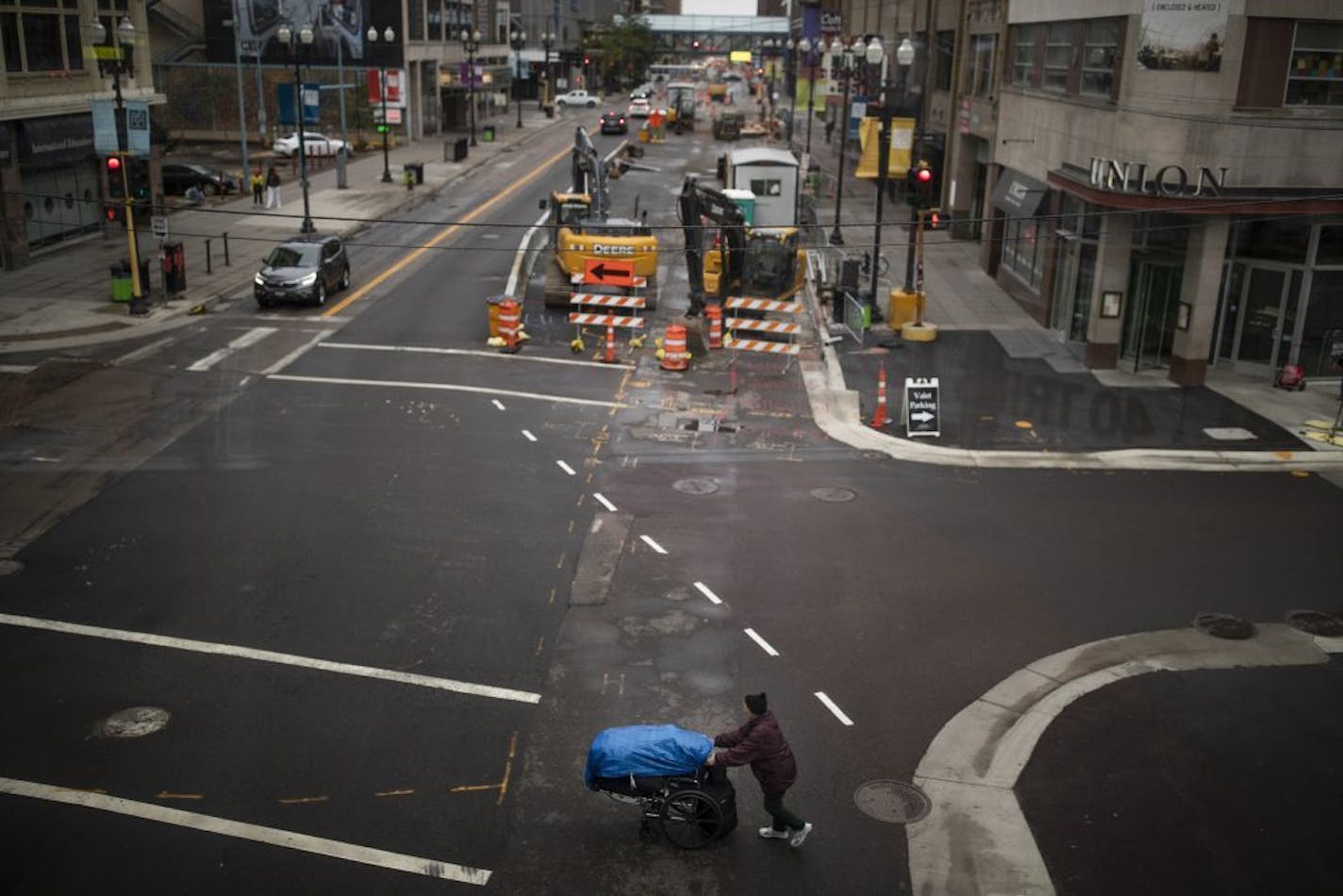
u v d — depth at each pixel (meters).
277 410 22.88
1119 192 24.88
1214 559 16.95
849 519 18.22
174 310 30.58
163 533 16.94
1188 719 12.80
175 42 71.00
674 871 10.19
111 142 29.77
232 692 12.80
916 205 31.67
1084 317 28.78
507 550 16.77
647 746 10.46
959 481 20.06
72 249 37.59
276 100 68.31
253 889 9.78
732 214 29.55
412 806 10.95
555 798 11.18
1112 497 19.39
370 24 70.75
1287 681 13.66
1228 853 10.58
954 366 27.30
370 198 50.31
